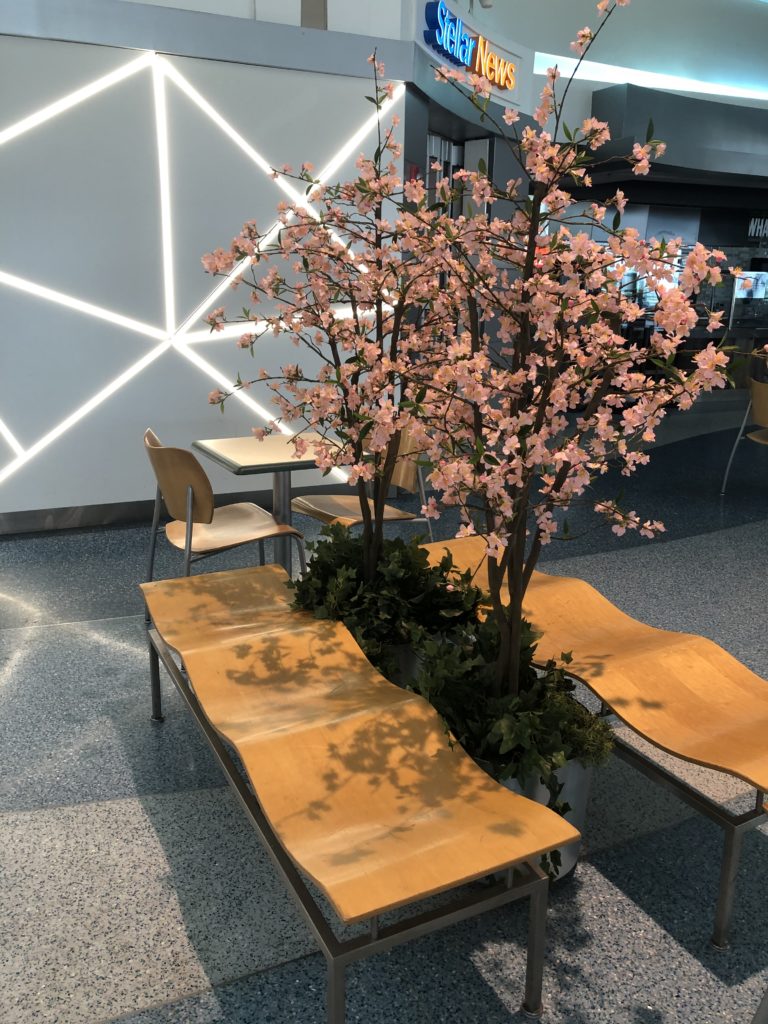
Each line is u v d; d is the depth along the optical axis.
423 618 2.51
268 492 5.86
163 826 2.32
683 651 2.31
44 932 1.92
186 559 3.30
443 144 8.37
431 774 1.78
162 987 1.77
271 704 2.02
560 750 1.91
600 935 1.93
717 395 12.79
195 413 5.52
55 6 4.58
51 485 5.23
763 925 1.98
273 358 5.62
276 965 1.84
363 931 1.92
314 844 1.54
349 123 5.49
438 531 5.34
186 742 2.76
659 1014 1.72
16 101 4.66
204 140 5.13
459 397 1.79
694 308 1.59
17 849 2.21
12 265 4.85
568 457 1.59
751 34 12.01
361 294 2.13
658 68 11.27
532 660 2.24
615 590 4.29
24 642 3.57
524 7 9.75
